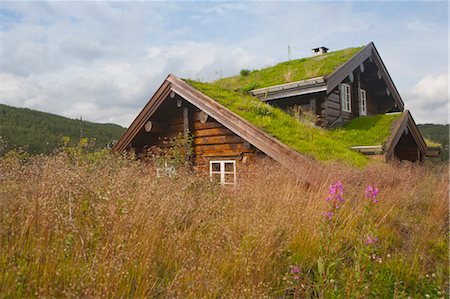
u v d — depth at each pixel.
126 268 3.37
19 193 4.48
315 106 11.44
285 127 8.95
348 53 12.97
